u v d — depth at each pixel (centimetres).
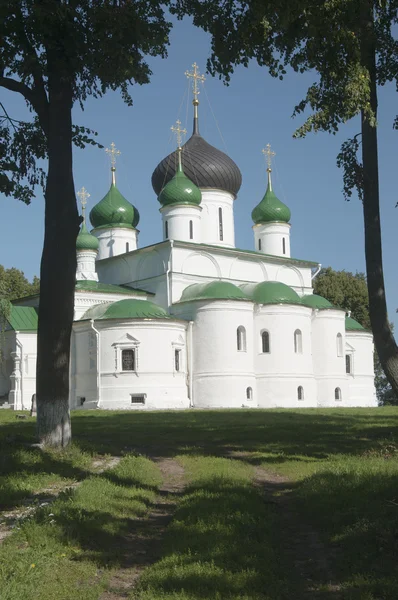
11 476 1286
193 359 4634
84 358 4594
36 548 826
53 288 1617
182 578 751
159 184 5653
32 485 1237
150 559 874
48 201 1638
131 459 1603
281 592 734
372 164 1641
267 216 5819
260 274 5497
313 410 3747
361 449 1725
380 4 1522
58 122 1645
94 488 1185
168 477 1484
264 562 806
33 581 718
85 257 5141
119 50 1600
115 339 4394
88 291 4847
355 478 1238
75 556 829
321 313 5250
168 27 1711
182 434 2244
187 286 4997
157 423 2702
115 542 932
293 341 4809
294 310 4834
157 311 4525
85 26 1602
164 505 1196
